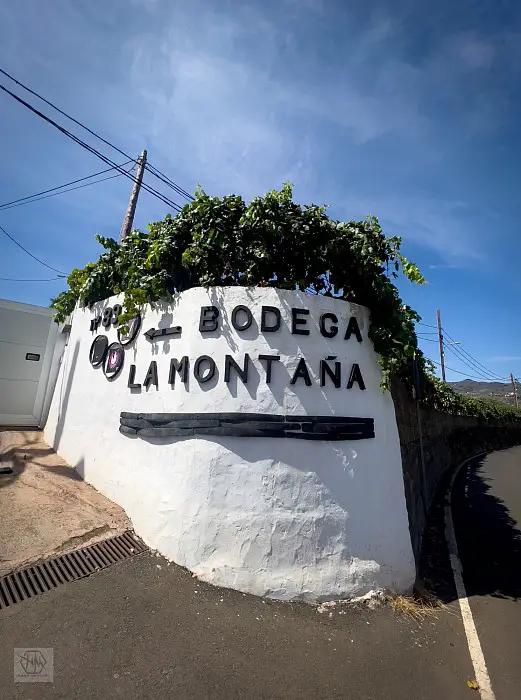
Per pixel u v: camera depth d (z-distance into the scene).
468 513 8.33
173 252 5.52
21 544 4.24
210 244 5.07
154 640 3.23
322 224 5.25
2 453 7.14
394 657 3.38
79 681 2.77
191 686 2.83
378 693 2.97
